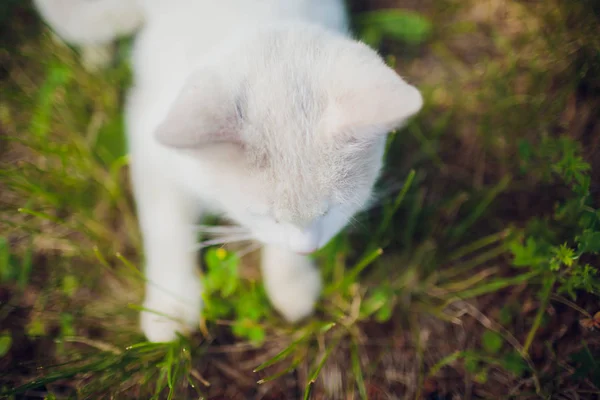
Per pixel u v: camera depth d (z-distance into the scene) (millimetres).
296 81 281
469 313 381
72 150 397
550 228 376
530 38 455
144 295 370
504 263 396
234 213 312
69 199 389
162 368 331
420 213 407
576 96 429
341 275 383
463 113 442
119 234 400
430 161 427
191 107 253
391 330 376
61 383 346
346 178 283
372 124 254
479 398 355
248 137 268
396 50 467
